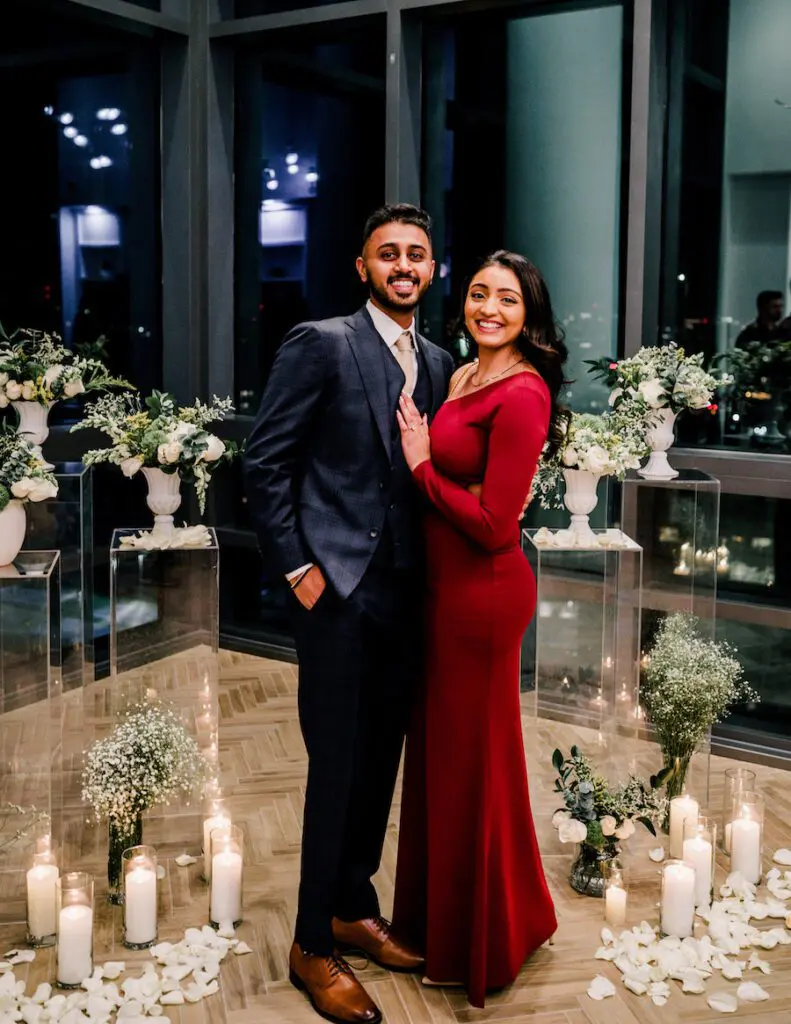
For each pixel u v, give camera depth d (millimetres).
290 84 5348
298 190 5414
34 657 3051
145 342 5547
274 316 5602
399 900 2865
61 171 4984
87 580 4453
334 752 2635
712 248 4523
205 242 5465
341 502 2607
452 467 2631
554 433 3035
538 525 5074
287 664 5402
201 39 5309
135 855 2965
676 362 3729
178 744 3279
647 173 4473
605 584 3570
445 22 4961
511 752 2766
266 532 2570
